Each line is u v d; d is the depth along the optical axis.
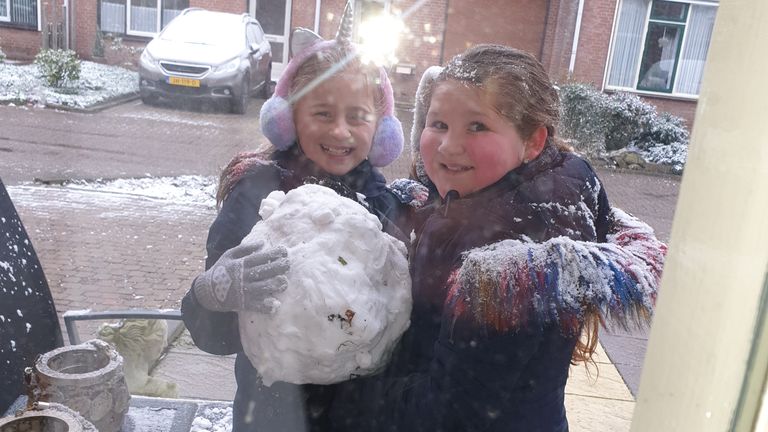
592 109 10.32
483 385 1.08
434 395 1.14
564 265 1.02
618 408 3.09
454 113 1.18
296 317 1.17
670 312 0.69
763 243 0.57
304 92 1.63
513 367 1.06
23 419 1.47
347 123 1.65
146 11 14.93
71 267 4.55
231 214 1.50
